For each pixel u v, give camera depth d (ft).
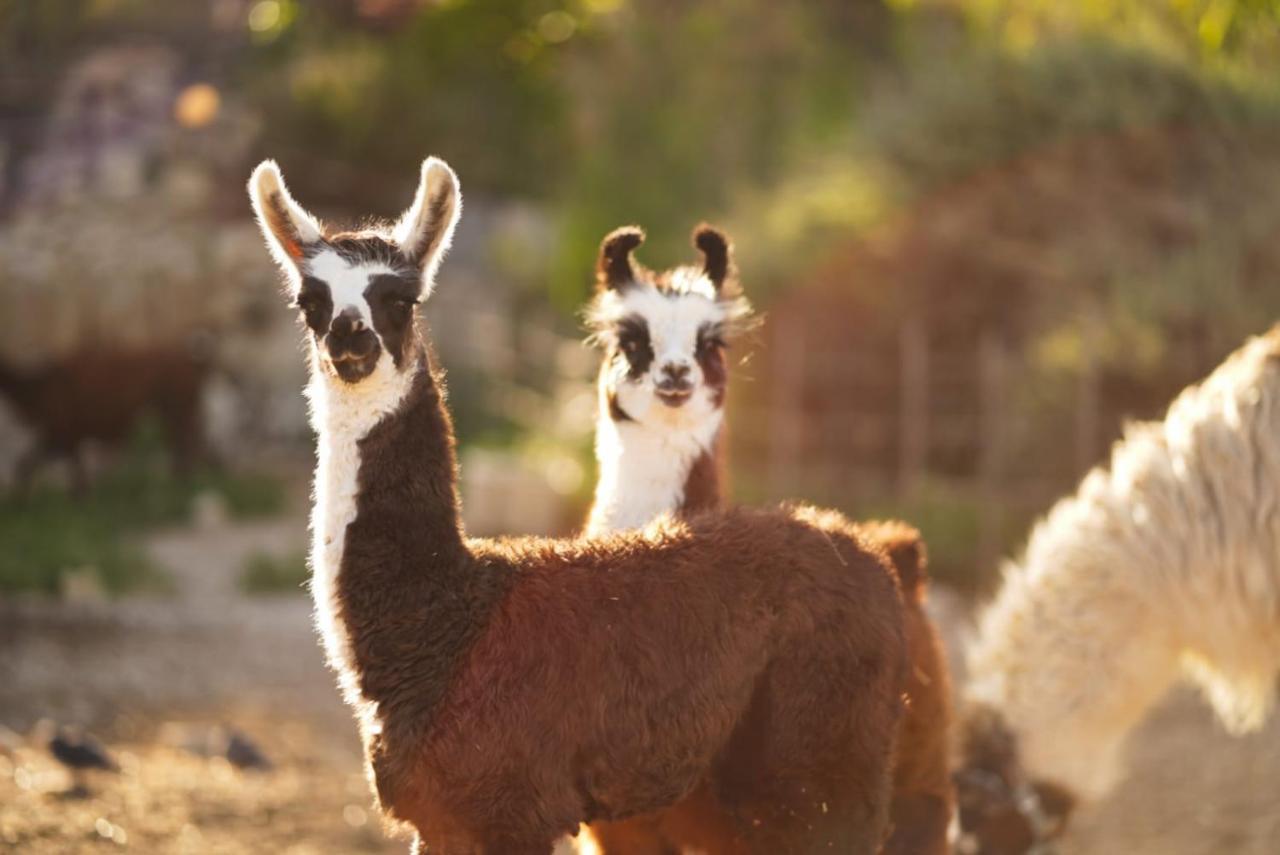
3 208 162.09
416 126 202.80
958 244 111.65
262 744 69.97
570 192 158.92
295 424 154.30
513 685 31.19
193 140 180.55
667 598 32.71
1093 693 46.09
